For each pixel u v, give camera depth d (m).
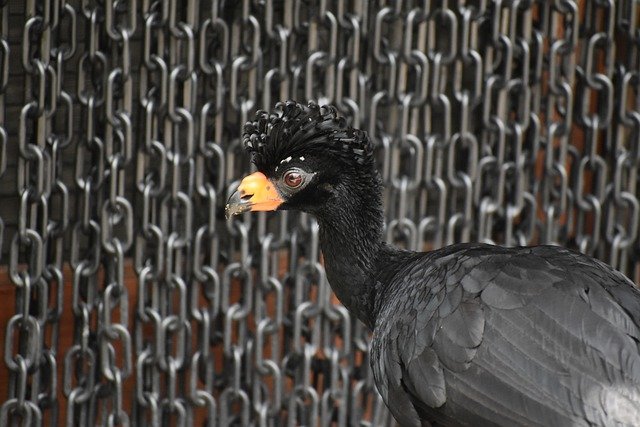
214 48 8.16
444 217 8.51
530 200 8.75
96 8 7.77
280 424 8.55
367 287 6.67
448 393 5.65
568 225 8.97
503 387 5.47
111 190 7.84
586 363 5.35
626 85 8.84
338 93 8.15
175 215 8.04
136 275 8.06
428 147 8.43
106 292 7.92
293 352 8.41
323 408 8.53
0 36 7.73
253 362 8.40
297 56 8.23
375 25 8.17
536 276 5.69
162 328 8.08
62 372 8.52
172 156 7.95
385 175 8.39
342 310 8.40
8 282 8.33
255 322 8.34
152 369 8.18
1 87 7.75
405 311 6.05
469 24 8.38
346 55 8.20
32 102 7.71
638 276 9.13
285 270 8.92
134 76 8.49
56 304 8.01
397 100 8.33
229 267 8.20
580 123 8.86
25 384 7.88
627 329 5.47
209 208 8.05
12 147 8.41
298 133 6.43
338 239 6.65
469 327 5.63
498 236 8.93
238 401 8.50
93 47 7.79
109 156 7.83
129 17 7.74
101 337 7.98
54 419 8.09
